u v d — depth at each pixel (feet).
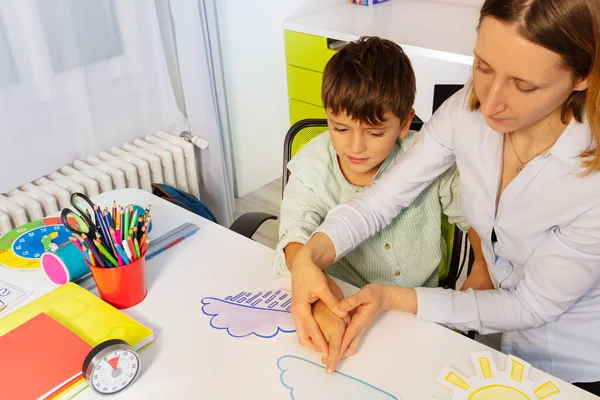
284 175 4.49
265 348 3.03
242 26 8.09
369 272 4.15
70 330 3.05
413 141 3.81
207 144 7.08
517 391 2.72
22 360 2.86
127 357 2.78
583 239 3.00
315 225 3.88
